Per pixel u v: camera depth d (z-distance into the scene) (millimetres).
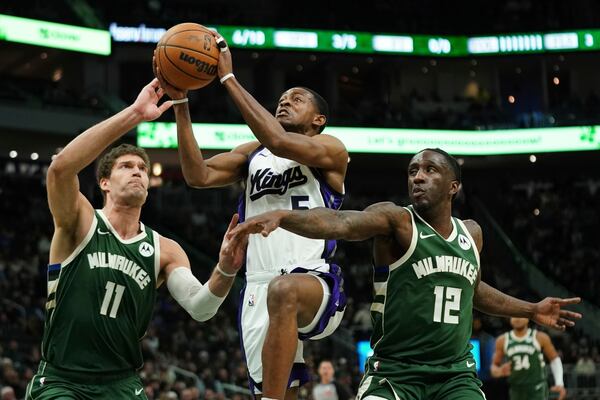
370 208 4832
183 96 5066
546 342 11070
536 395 11039
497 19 30734
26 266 21469
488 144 27828
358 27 29203
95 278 4961
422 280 4855
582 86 31438
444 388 4840
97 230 5043
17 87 24906
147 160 5227
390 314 4887
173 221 25953
